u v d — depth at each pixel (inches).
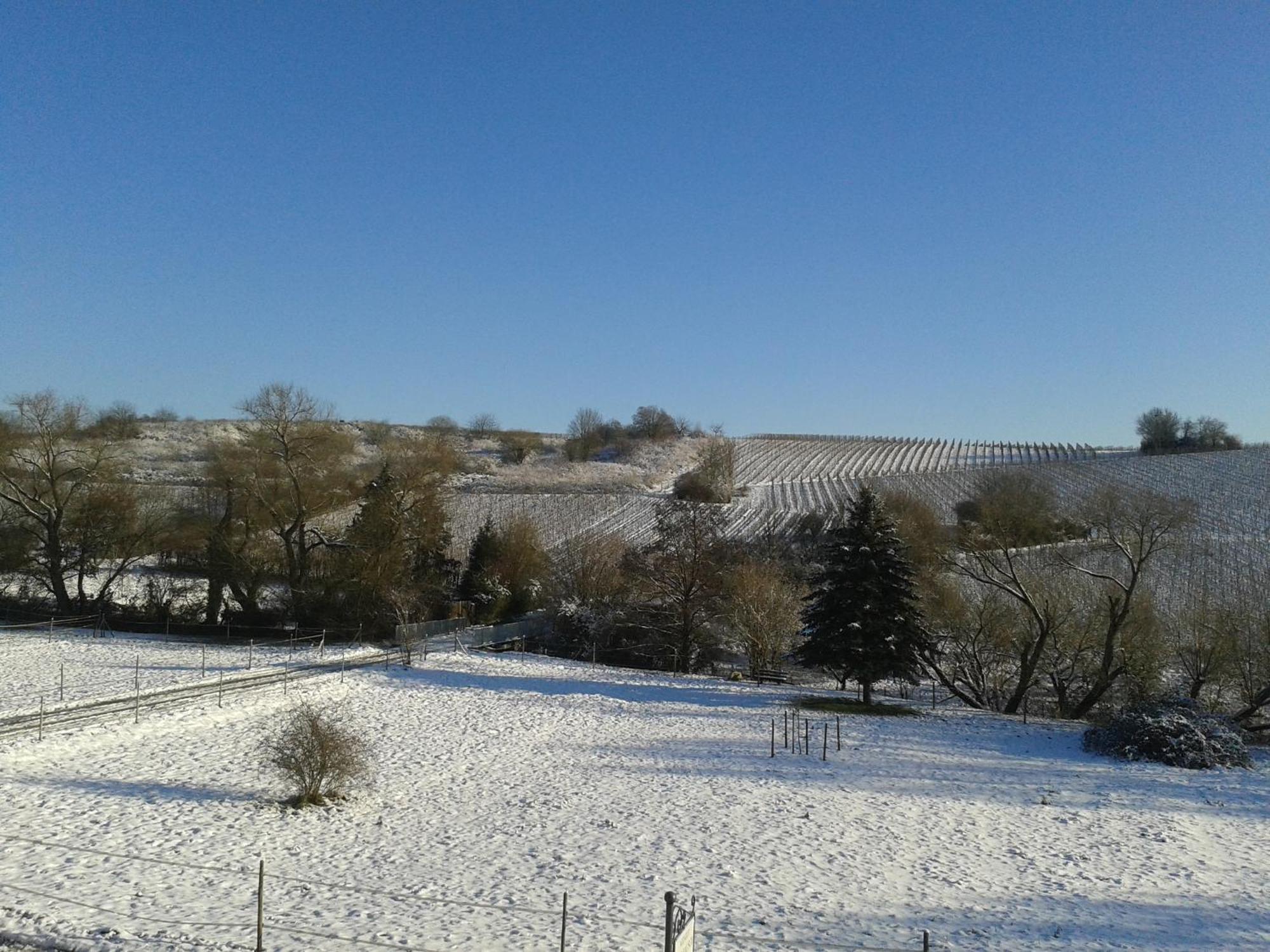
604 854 798.5
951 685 1878.7
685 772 1108.5
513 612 2391.7
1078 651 1756.9
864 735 1381.6
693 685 1798.7
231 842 775.7
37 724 1116.5
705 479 4003.4
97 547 2111.2
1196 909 714.8
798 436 6786.4
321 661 1708.9
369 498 2113.7
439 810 914.7
